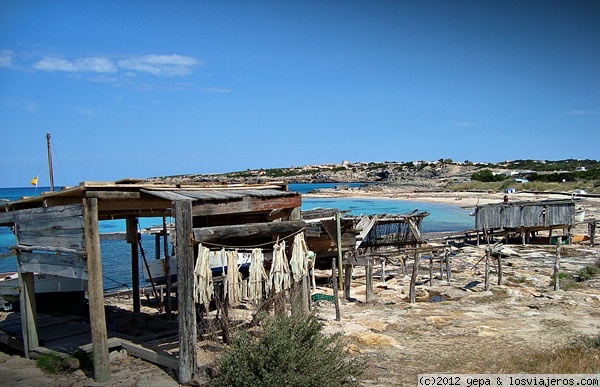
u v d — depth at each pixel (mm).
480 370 11703
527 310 18609
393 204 95188
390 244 29781
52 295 19562
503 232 40594
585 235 42125
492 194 103250
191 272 11109
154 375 11719
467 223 63125
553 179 114688
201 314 14680
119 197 11688
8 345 14812
